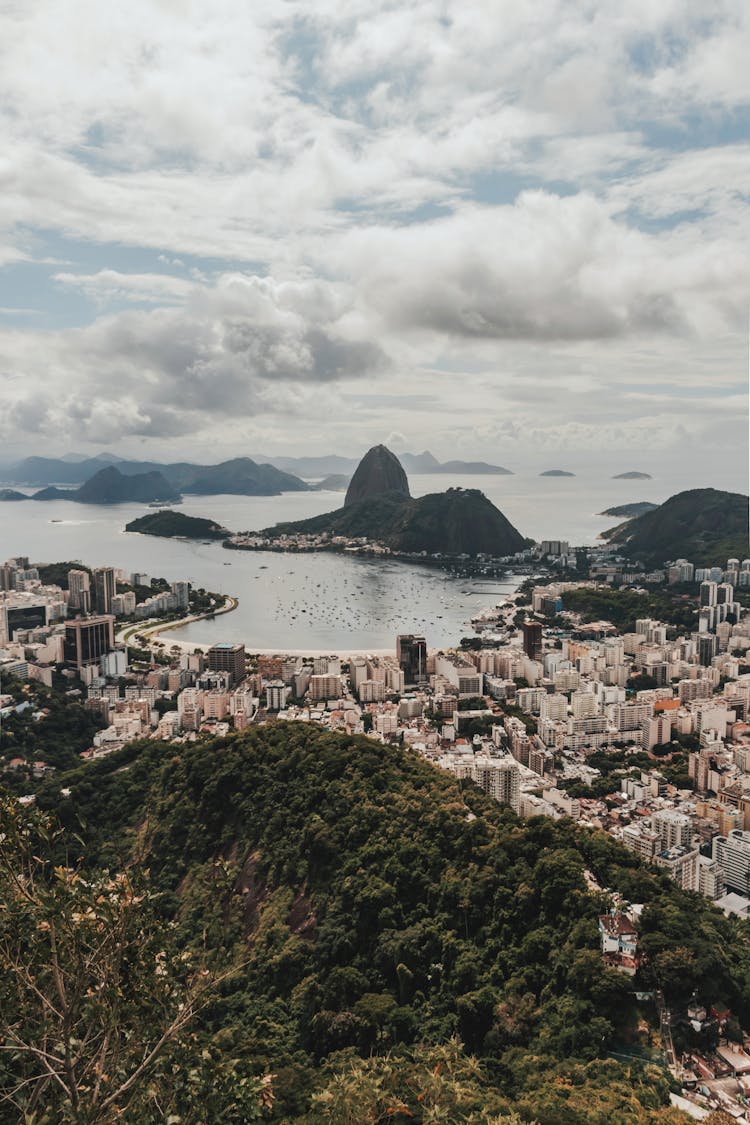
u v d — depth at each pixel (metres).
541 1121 65.94
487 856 109.94
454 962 95.81
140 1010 29.16
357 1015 89.38
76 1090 26.22
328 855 116.25
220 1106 30.38
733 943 100.06
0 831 28.70
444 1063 70.12
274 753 145.50
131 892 29.53
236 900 117.00
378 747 148.88
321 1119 56.06
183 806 141.12
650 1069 76.38
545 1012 85.81
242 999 97.88
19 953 27.84
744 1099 75.25
